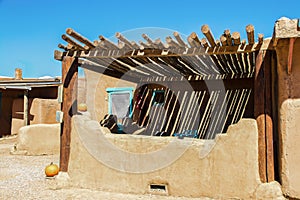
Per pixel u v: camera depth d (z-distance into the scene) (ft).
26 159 45.29
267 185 22.61
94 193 26.04
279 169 22.77
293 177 21.72
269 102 23.26
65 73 28.63
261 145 23.15
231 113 40.96
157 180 25.55
